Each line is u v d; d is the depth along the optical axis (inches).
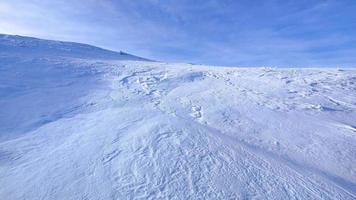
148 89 507.5
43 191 175.6
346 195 203.9
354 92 609.3
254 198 178.2
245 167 217.6
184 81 603.8
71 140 253.4
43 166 205.2
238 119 387.2
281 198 182.1
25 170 199.6
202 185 186.7
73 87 463.8
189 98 471.2
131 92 472.7
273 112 437.4
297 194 190.4
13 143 245.3
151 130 270.4
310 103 512.4
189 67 833.5
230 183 191.8
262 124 377.4
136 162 211.0
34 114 325.7
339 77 722.8
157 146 237.3
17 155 222.8
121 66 714.8
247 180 198.5
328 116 454.9
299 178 216.8
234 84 612.4
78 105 374.9
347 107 513.3
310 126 390.9
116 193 174.2
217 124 360.8
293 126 382.6
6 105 343.0
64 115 332.5
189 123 306.2
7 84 423.8
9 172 196.7
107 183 184.4
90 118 322.3
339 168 278.8
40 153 227.0
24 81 454.9
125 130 276.2
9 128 280.1
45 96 398.3
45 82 470.3
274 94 552.7
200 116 385.4
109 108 368.8
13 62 561.6
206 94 508.1
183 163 212.4
